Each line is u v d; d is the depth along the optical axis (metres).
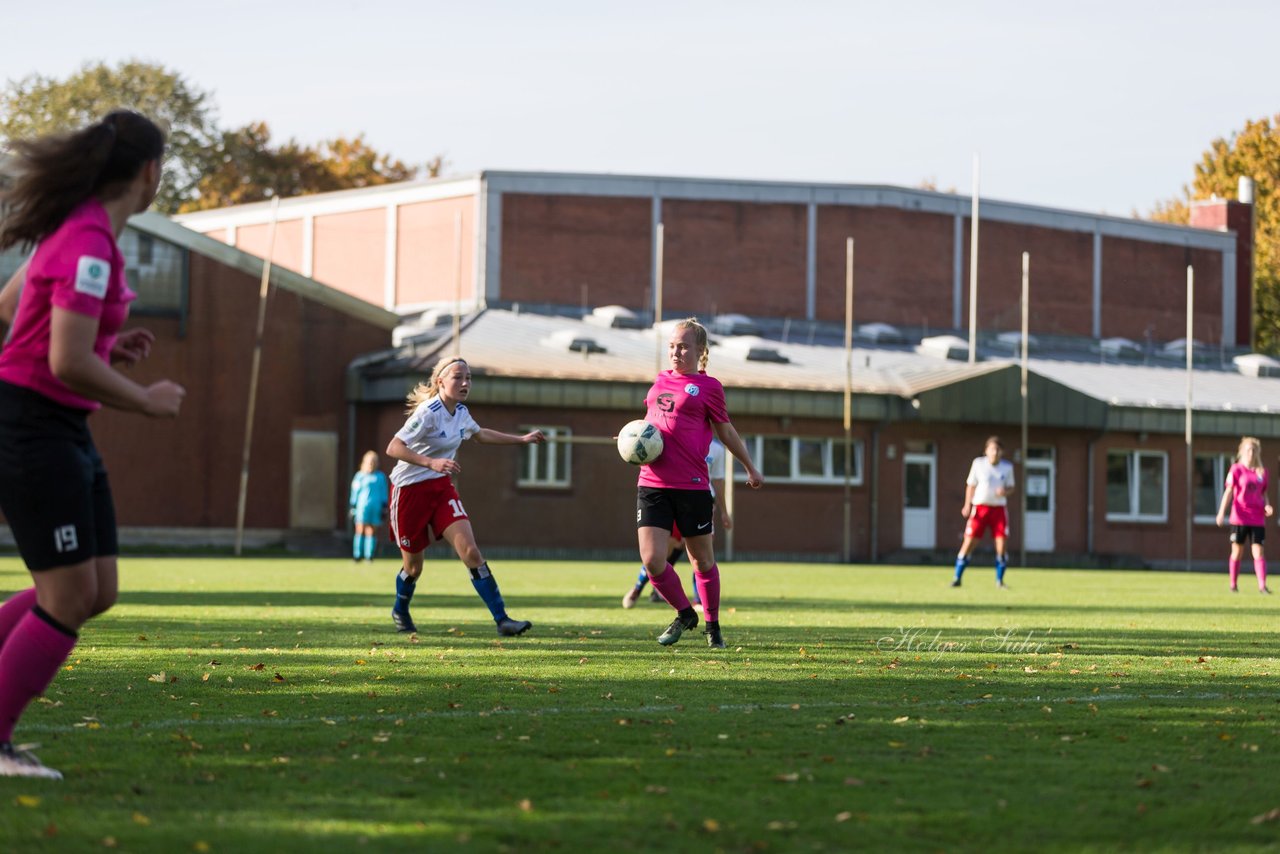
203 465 56.91
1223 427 66.56
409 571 16.95
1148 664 13.94
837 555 60.72
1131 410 64.31
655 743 8.60
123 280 7.45
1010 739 8.92
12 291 7.55
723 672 12.63
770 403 59.19
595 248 75.81
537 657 13.89
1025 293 62.22
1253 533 31.70
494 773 7.59
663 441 15.06
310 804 6.81
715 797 7.02
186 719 9.52
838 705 10.44
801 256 78.06
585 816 6.58
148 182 7.52
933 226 80.69
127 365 7.93
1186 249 88.81
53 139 7.20
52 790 7.09
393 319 60.25
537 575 36.34
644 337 65.56
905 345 74.56
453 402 16.39
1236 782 7.56
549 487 57.12
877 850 6.04
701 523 15.19
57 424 7.24
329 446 58.78
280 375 58.09
